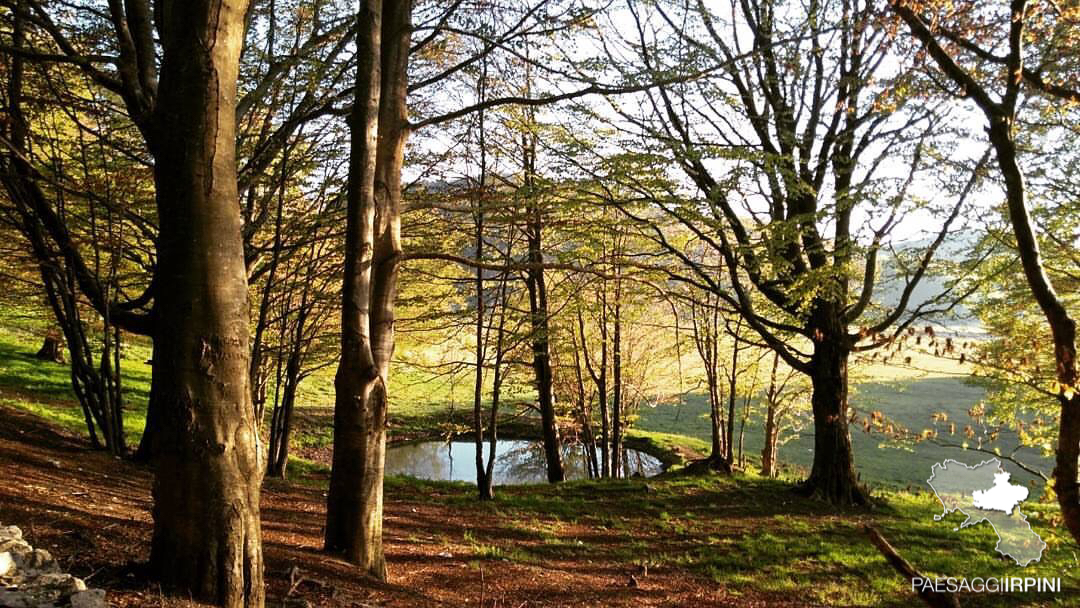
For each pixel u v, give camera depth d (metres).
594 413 25.59
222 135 3.86
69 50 7.63
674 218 14.36
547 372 19.38
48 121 11.66
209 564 3.81
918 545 11.55
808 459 27.38
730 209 13.82
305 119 10.32
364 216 6.73
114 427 12.21
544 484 16.77
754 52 8.27
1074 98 3.85
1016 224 3.50
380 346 7.24
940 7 4.34
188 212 3.78
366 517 6.96
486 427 26.92
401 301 15.09
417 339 17.88
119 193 10.55
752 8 14.35
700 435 29.86
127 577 4.01
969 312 14.34
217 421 3.84
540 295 16.66
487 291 15.34
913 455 23.30
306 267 15.29
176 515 3.83
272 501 11.53
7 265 13.46
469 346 18.14
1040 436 5.86
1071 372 3.29
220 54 3.83
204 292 3.80
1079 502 3.32
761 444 29.47
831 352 14.98
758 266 13.05
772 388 21.09
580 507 14.24
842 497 14.98
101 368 12.23
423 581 7.74
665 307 21.50
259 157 10.84
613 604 8.12
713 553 10.98
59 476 8.58
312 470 17.94
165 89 3.82
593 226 13.03
